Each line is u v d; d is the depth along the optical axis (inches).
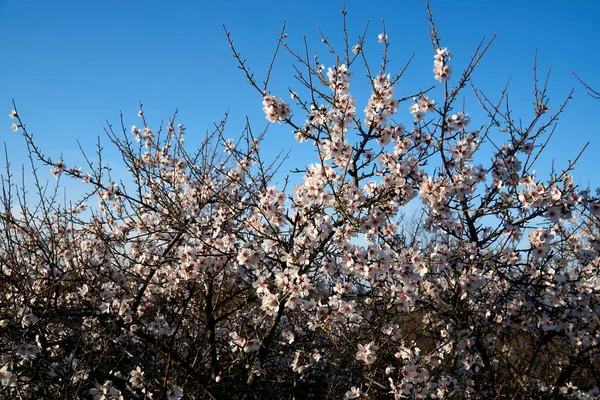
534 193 169.3
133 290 240.7
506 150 214.7
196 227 214.4
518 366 232.4
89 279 214.5
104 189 248.8
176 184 266.8
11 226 208.7
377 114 188.9
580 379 265.0
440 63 197.5
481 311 233.9
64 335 210.1
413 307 210.2
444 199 187.9
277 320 203.3
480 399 211.5
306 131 196.4
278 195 181.3
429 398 210.1
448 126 205.2
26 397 181.2
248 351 196.9
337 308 177.6
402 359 199.0
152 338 198.4
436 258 192.9
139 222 249.8
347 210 174.9
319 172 177.9
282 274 165.3
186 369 195.3
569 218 168.2
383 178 186.4
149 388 189.2
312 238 174.7
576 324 221.6
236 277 213.3
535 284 215.5
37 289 212.7
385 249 191.2
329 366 234.8
